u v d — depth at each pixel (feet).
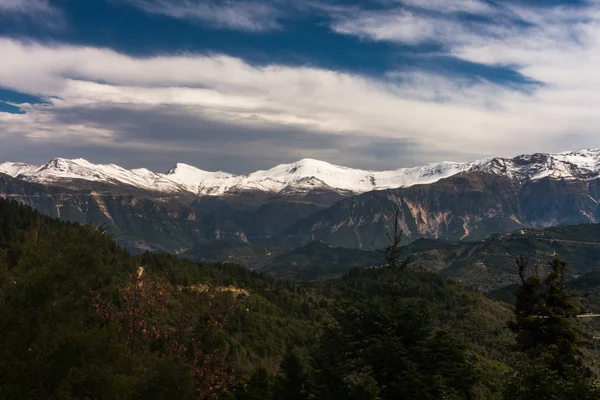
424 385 123.75
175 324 167.32
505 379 119.96
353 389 121.60
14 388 77.87
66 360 84.38
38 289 88.28
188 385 102.63
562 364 128.26
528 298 171.73
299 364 173.06
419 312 138.51
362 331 137.69
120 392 88.84
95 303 117.39
